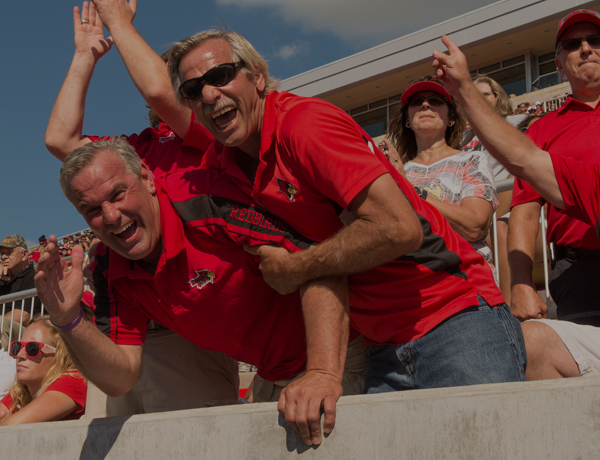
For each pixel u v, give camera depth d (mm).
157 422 2090
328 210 2166
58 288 2158
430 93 3396
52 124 3049
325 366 1884
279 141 2098
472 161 3133
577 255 2805
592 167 2496
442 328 2055
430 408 1604
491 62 22047
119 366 2406
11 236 6430
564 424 1425
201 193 2357
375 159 1961
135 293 2535
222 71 2162
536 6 20516
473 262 2191
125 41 2826
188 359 2984
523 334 2260
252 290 2373
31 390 3859
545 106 15250
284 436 1802
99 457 2227
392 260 2016
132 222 2326
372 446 1665
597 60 3021
